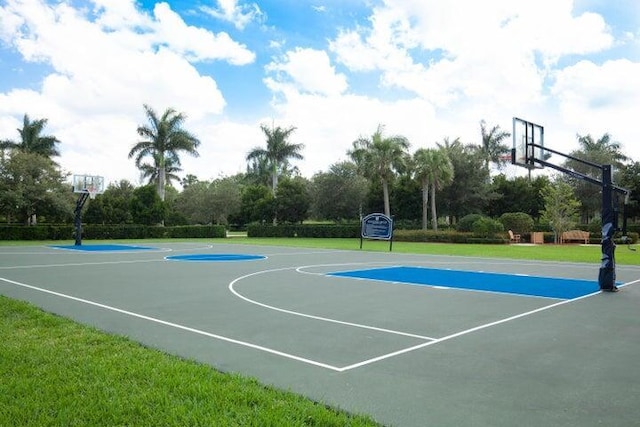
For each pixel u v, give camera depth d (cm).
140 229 4119
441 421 407
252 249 2822
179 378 488
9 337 655
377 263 1962
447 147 5144
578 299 1066
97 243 3406
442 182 4528
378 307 950
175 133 4753
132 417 398
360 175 4553
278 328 755
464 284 1310
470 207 5112
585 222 5381
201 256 2258
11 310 852
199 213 5625
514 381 511
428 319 836
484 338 701
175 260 2022
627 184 3978
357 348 639
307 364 566
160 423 388
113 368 518
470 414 422
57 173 3828
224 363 565
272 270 1647
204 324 780
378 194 5019
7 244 3170
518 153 1402
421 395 467
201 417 397
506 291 1181
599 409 435
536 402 451
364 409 430
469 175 5028
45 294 1087
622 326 789
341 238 4366
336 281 1361
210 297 1061
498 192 5269
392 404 443
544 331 750
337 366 558
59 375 496
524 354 617
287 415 403
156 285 1251
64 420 392
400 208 5175
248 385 478
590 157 4994
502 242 3712
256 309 920
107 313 867
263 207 4891
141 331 727
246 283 1302
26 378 488
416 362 577
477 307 958
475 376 526
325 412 411
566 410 432
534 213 5147
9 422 388
